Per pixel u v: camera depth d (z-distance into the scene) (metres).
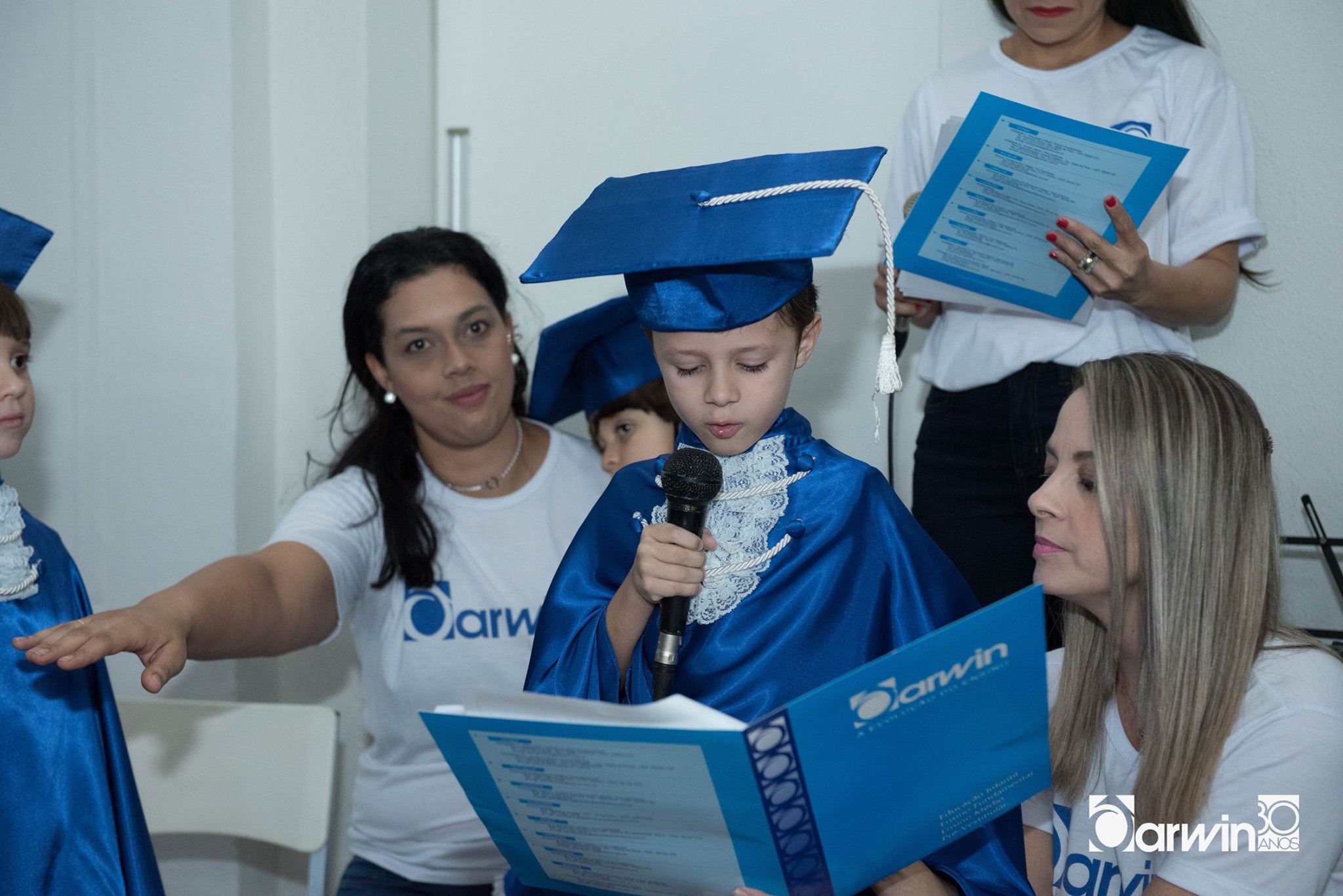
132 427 2.45
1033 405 1.85
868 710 0.89
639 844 1.00
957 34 2.33
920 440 2.06
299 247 2.55
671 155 2.56
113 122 2.42
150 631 1.32
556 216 2.65
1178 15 1.97
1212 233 1.82
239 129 2.41
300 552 1.70
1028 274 1.69
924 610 1.15
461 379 1.74
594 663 1.18
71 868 1.36
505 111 2.66
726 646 1.13
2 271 1.61
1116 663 1.24
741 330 1.07
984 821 1.04
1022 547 1.92
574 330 1.85
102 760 1.42
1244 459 1.18
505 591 1.81
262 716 1.90
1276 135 2.12
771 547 1.15
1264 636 1.19
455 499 1.85
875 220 2.38
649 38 2.55
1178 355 1.27
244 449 2.46
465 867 1.78
